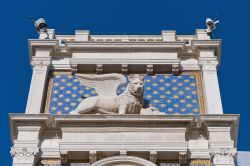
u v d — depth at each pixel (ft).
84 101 86.89
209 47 96.43
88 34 100.32
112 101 86.38
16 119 83.66
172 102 89.86
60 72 94.73
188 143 82.64
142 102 87.97
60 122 83.56
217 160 79.36
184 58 96.58
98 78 92.07
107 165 79.36
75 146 81.10
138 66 94.89
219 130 82.69
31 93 89.66
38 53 96.12
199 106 89.15
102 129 82.99
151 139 82.02
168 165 80.89
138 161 79.41
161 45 96.94
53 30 101.40
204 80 91.61
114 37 101.50
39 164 81.10
